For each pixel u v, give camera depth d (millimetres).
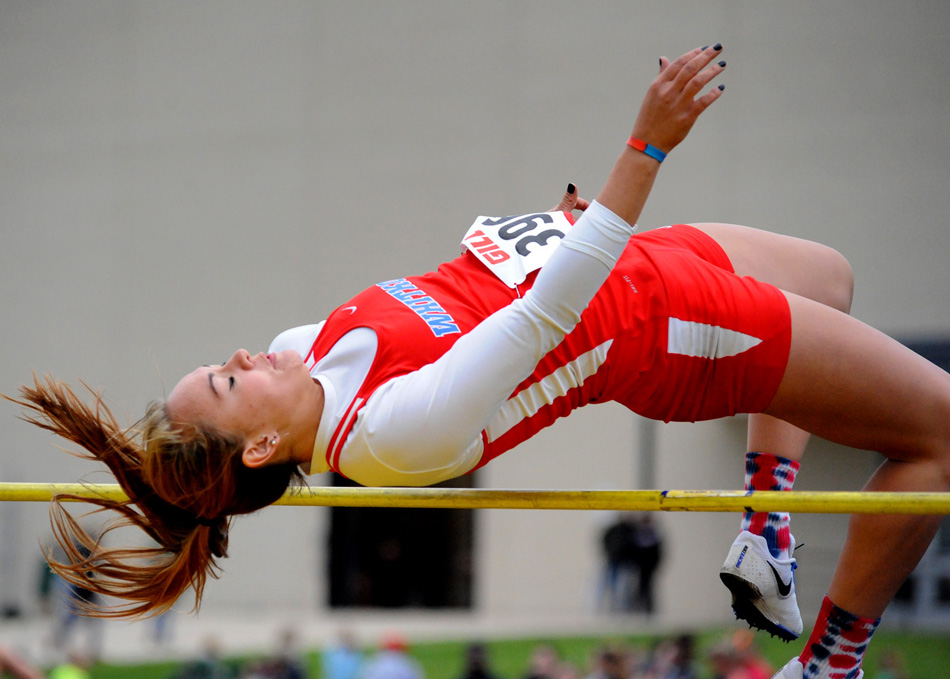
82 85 56719
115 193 55875
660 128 7883
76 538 9453
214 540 9242
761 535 10195
